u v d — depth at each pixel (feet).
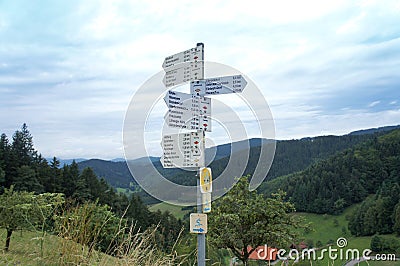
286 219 25.04
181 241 12.54
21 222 14.71
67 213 12.88
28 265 10.96
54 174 83.51
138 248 11.77
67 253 11.56
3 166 86.17
